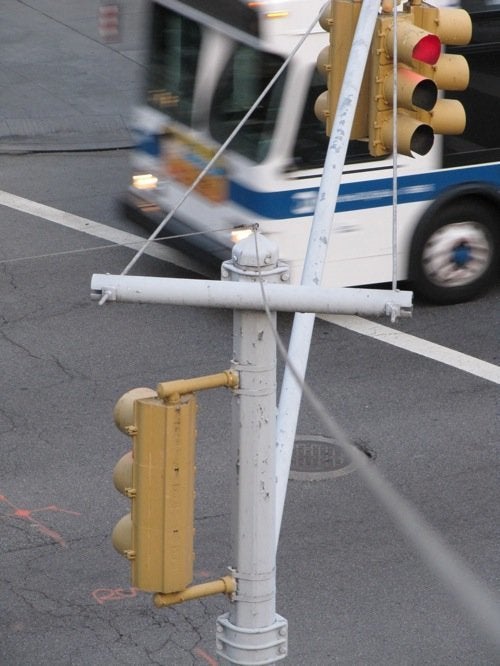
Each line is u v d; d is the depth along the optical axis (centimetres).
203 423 4103
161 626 3034
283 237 4697
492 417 4184
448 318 5012
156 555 1792
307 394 1772
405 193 4869
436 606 3130
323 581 3238
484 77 4906
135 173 5441
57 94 7906
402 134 2517
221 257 4869
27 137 7250
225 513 3566
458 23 2564
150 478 1769
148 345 4709
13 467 3788
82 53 8594
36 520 3497
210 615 3086
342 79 2619
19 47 8688
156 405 1747
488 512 3603
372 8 2466
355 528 3497
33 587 3184
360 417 4175
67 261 5494
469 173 4956
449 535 3475
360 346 4734
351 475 3784
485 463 3884
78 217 6066
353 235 4838
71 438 3981
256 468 1856
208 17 4784
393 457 3916
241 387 1830
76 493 3641
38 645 2950
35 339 4731
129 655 2919
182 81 4994
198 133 4922
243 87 4650
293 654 2939
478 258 5100
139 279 1731
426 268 5016
